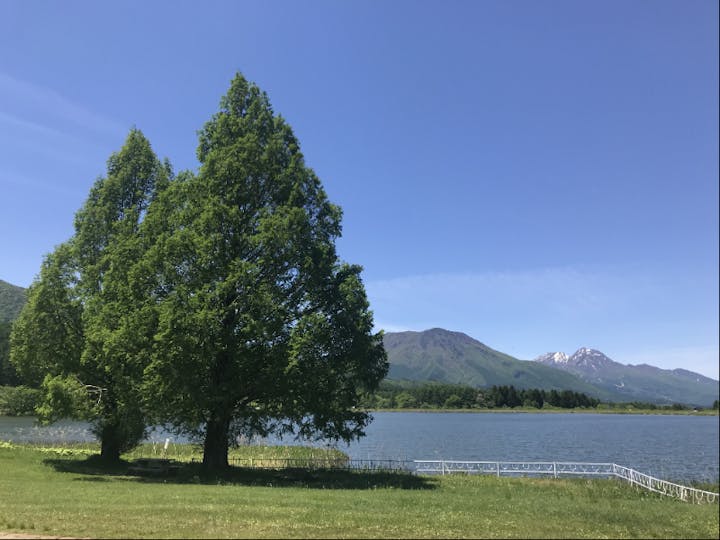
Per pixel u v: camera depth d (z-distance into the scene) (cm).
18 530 1018
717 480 3766
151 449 4253
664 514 1483
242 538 957
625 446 6975
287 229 2570
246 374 2559
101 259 2944
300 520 1179
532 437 8500
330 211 2969
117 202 3216
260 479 2523
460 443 7188
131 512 1255
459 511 1437
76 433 5969
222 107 2956
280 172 2823
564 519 1322
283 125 2991
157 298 2550
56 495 1600
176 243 2458
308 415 2712
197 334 2286
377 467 3272
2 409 8581
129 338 2381
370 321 2772
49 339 2845
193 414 2511
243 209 2730
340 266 2894
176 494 1695
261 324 2352
